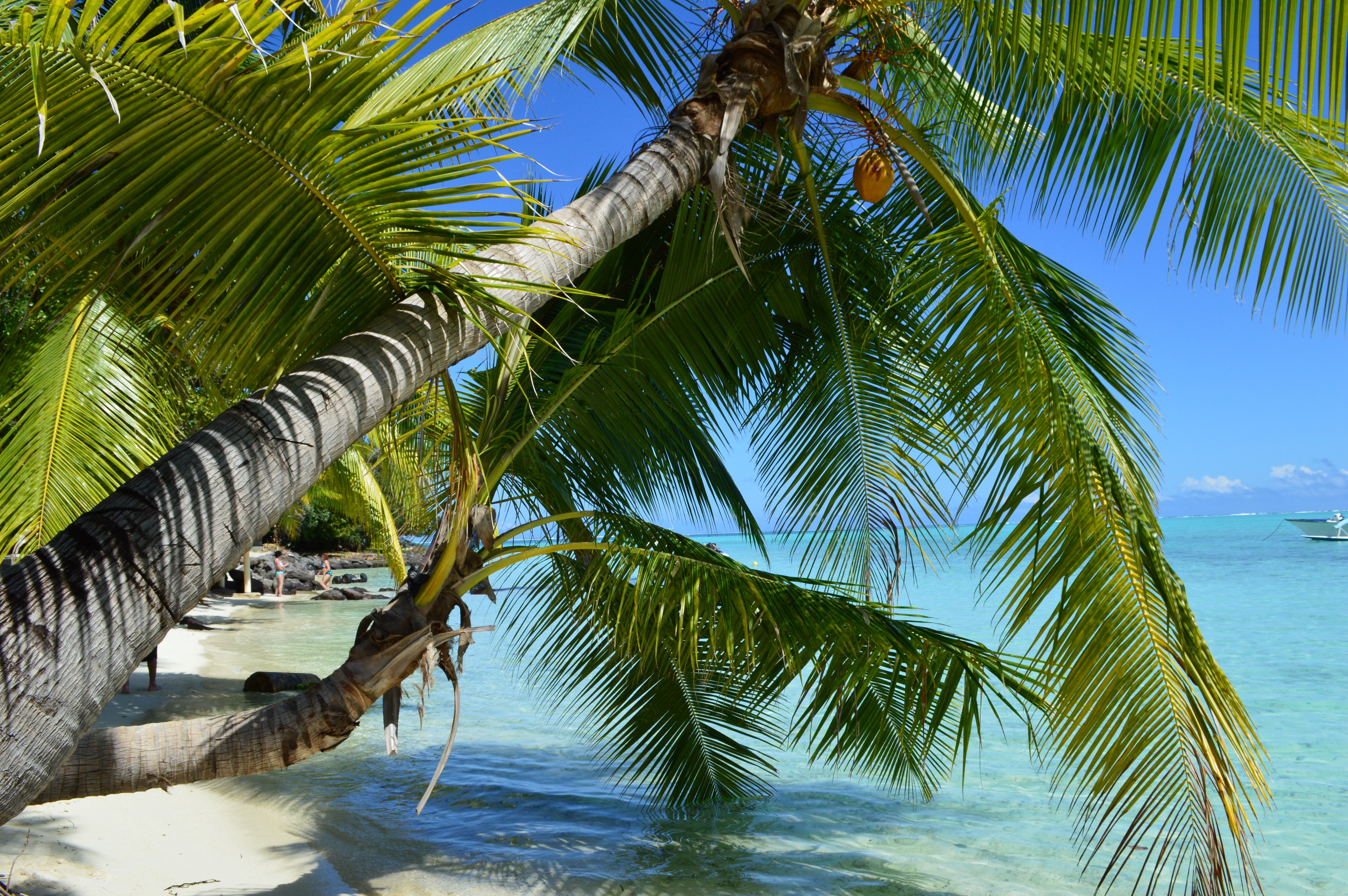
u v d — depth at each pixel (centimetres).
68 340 515
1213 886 341
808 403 581
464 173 240
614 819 769
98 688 198
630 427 522
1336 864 667
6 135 193
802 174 479
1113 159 471
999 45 401
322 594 3406
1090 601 379
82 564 200
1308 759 993
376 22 212
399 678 305
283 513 233
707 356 523
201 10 186
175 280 240
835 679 468
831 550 553
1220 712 356
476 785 884
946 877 630
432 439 560
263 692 1256
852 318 564
